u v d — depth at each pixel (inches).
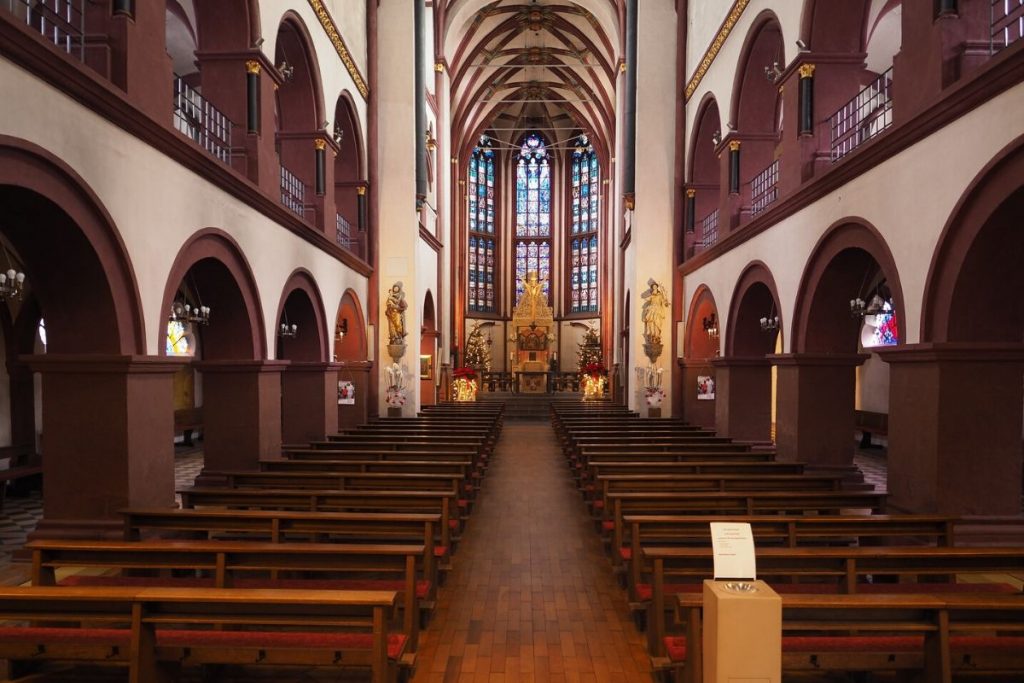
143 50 324.5
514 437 910.4
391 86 836.6
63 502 317.7
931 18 320.2
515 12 1277.1
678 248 854.5
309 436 625.0
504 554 350.9
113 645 180.1
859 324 466.3
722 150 671.8
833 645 179.5
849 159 387.5
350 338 774.5
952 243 306.8
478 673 216.1
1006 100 268.5
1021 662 173.8
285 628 190.2
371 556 221.1
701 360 812.0
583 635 245.9
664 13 881.5
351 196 800.9
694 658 165.8
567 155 1819.6
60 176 266.4
